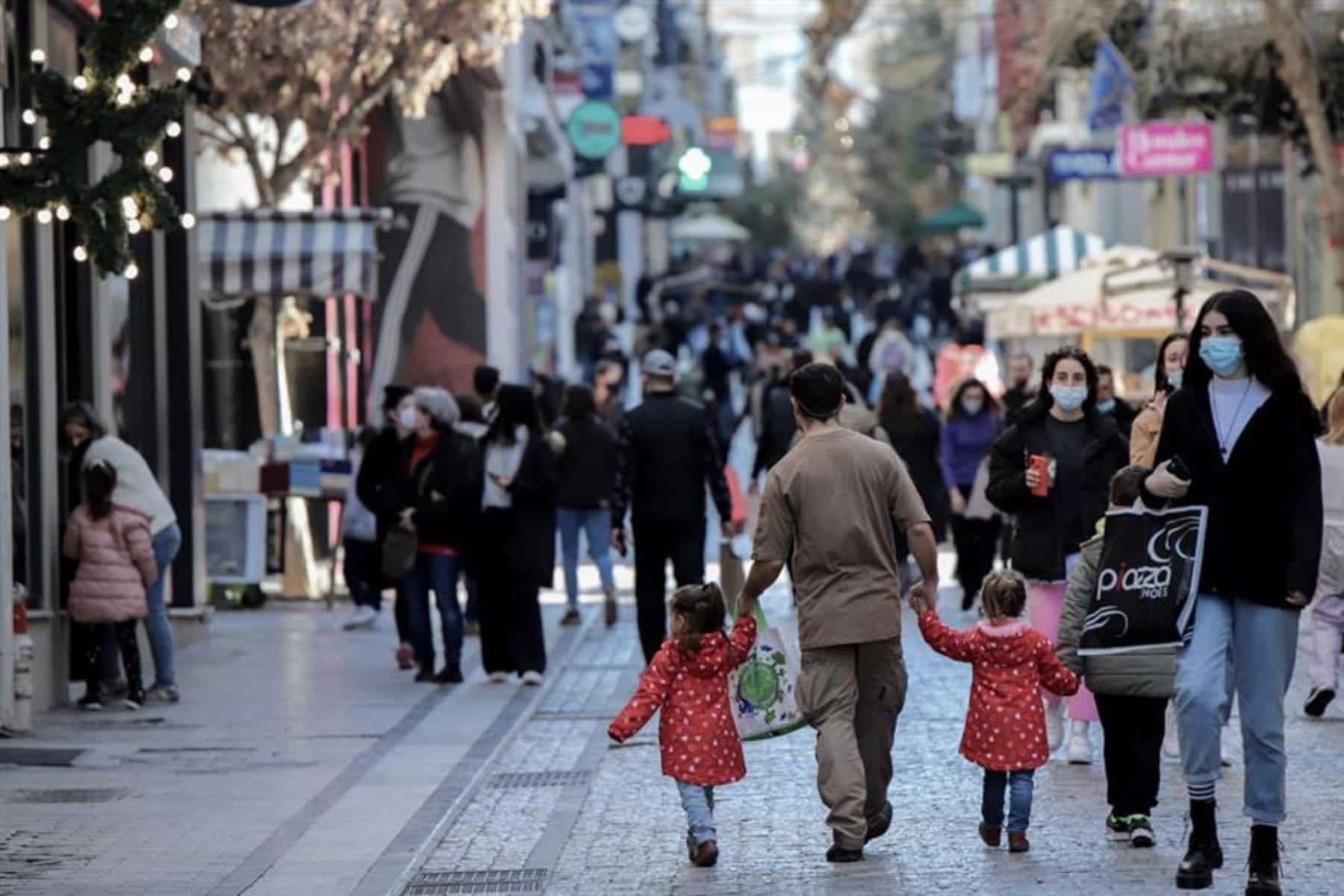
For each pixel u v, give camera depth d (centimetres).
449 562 4072
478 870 2450
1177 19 6975
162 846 2588
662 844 2553
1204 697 2159
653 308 14338
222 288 5397
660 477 3659
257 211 5472
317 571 5756
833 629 2400
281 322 6328
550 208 9969
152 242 4675
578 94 10394
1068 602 2456
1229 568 2145
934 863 2392
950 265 15425
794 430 5222
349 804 2847
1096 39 7912
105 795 2930
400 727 3541
